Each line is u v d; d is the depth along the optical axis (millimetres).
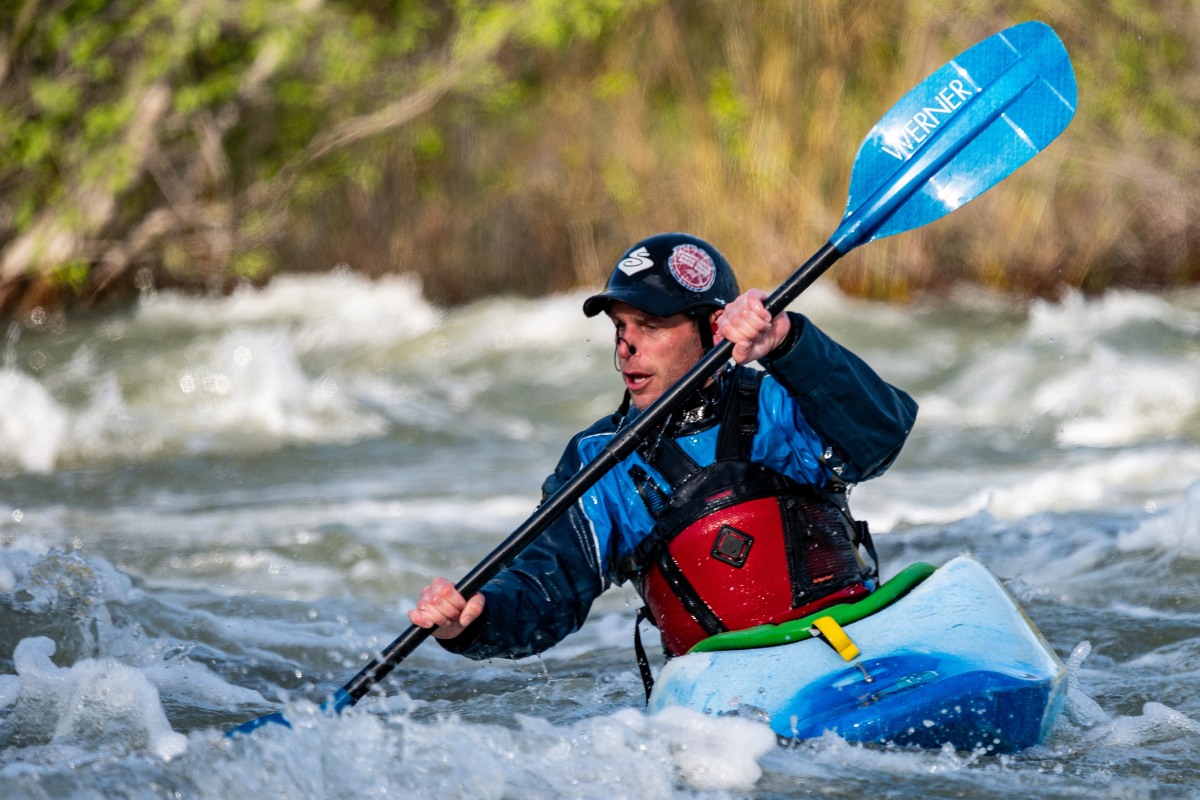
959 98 13062
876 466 11664
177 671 15422
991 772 10945
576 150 57562
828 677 11312
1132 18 54781
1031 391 37094
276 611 18656
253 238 59594
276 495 28984
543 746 11047
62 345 51250
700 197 55344
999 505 24406
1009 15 54562
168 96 56406
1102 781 10883
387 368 47219
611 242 58031
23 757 11938
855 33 54094
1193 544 19047
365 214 61406
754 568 11828
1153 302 46469
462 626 11469
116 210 59219
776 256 54812
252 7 53031
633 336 12094
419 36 59156
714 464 11906
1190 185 54500
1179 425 33312
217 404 37469
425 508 26891
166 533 24828
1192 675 14406
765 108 54688
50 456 32812
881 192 12781
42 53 55438
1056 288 54781
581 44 56938
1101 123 55188
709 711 11273
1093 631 16141
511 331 50250
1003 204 54812
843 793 10422
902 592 12117
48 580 17516
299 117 58812
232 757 10625
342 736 10906
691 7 55375
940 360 44344
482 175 59281
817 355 11273
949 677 11102
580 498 12227
